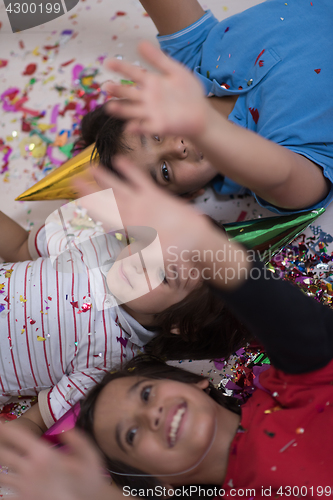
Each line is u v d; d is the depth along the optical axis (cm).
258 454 70
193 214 67
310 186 91
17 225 116
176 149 95
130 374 87
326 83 97
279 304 67
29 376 100
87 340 98
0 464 87
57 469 72
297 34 101
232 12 130
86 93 130
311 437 71
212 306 93
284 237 106
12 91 132
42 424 98
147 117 60
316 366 73
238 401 94
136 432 74
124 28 135
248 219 118
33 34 137
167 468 73
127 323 98
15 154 127
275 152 77
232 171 73
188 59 116
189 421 73
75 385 97
